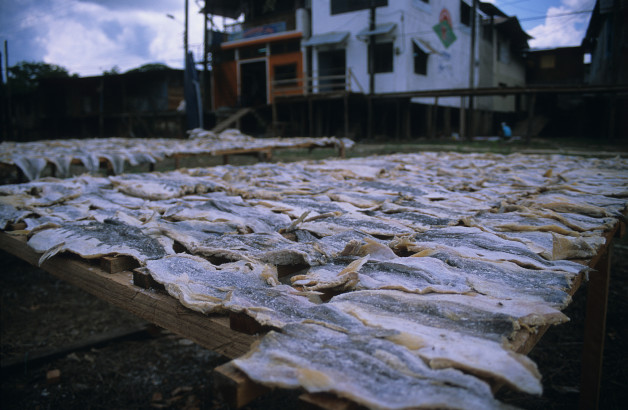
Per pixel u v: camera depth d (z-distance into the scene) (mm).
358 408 992
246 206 3021
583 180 3895
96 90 31094
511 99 30812
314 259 1839
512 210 2812
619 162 5395
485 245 1998
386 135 21297
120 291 1812
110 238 2199
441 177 4434
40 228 2484
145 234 2264
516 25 26703
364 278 1643
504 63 28812
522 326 1242
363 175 4457
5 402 3811
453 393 947
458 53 24141
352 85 20969
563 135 26750
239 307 1361
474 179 4211
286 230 2404
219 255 1994
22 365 4246
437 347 1118
